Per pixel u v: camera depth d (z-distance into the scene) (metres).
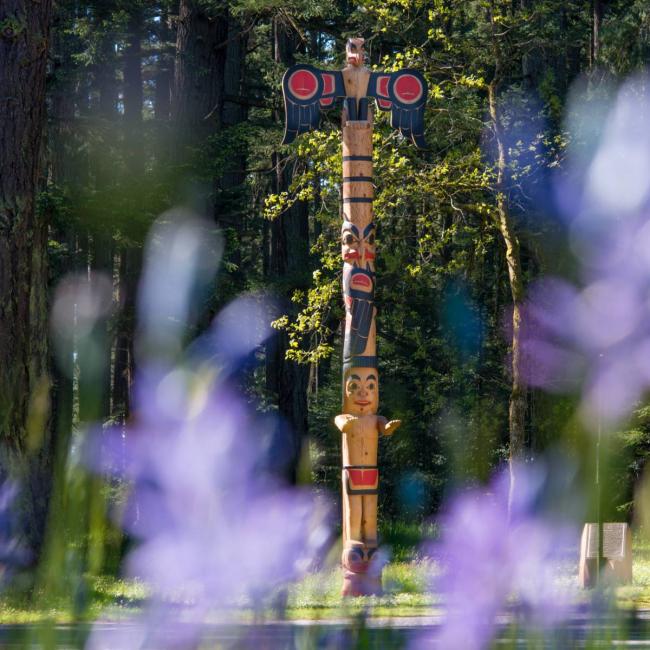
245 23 25.64
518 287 18.86
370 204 13.77
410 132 13.98
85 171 17.84
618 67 20.72
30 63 12.41
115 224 13.52
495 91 19.83
